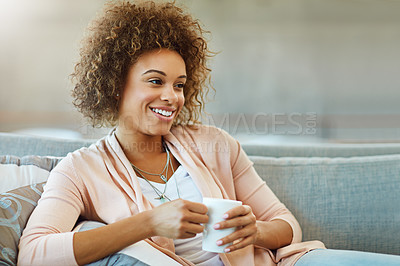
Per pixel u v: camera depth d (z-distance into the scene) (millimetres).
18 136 1503
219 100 4738
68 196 1093
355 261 982
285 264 1112
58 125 4562
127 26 1198
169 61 1173
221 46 4824
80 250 932
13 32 4668
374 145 1655
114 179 1167
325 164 1489
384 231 1423
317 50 4781
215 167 1276
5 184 1206
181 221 923
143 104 1178
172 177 1211
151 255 949
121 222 970
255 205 1293
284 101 4816
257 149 1614
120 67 1188
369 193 1446
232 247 960
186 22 1296
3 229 984
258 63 4820
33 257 938
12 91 4664
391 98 4719
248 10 4809
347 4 4715
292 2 4750
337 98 4770
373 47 4719
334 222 1424
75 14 4641
